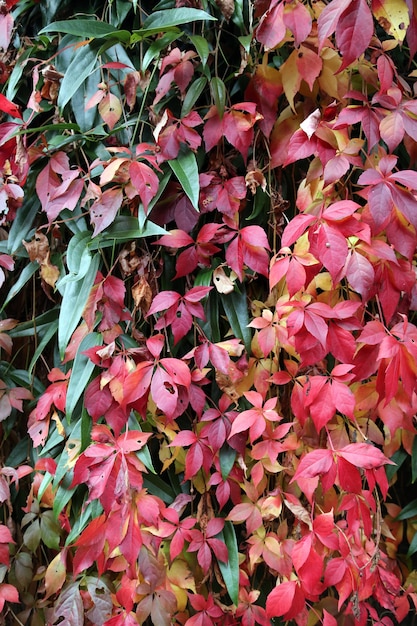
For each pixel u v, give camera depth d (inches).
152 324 44.5
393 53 46.8
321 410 41.3
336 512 44.3
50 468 43.6
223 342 43.1
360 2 39.2
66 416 42.1
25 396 45.3
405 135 44.4
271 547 43.5
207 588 44.9
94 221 41.4
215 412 43.3
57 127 43.0
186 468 42.8
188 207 43.4
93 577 43.4
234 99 45.5
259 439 44.6
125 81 43.3
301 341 41.3
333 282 40.3
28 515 44.4
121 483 40.9
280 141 44.1
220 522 43.7
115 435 42.1
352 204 40.7
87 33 42.2
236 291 44.4
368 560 42.6
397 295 42.2
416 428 44.9
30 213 45.0
